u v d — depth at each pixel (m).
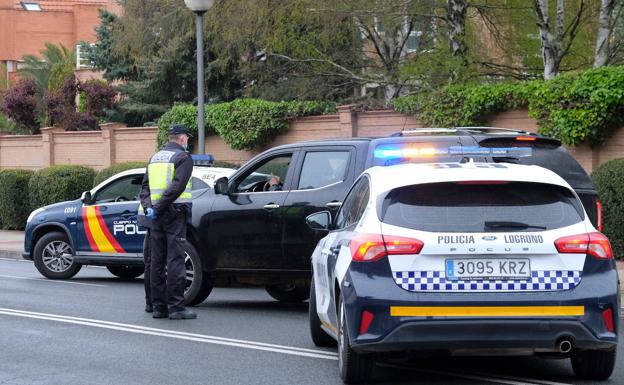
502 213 8.40
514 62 31.67
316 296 10.82
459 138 12.76
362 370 8.88
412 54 30.92
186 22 36.16
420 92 26.16
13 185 33.50
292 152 14.23
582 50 30.19
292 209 13.91
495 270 8.23
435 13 29.14
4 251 26.23
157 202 13.14
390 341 8.23
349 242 8.83
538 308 8.17
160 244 13.53
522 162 12.38
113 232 17.83
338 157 13.78
